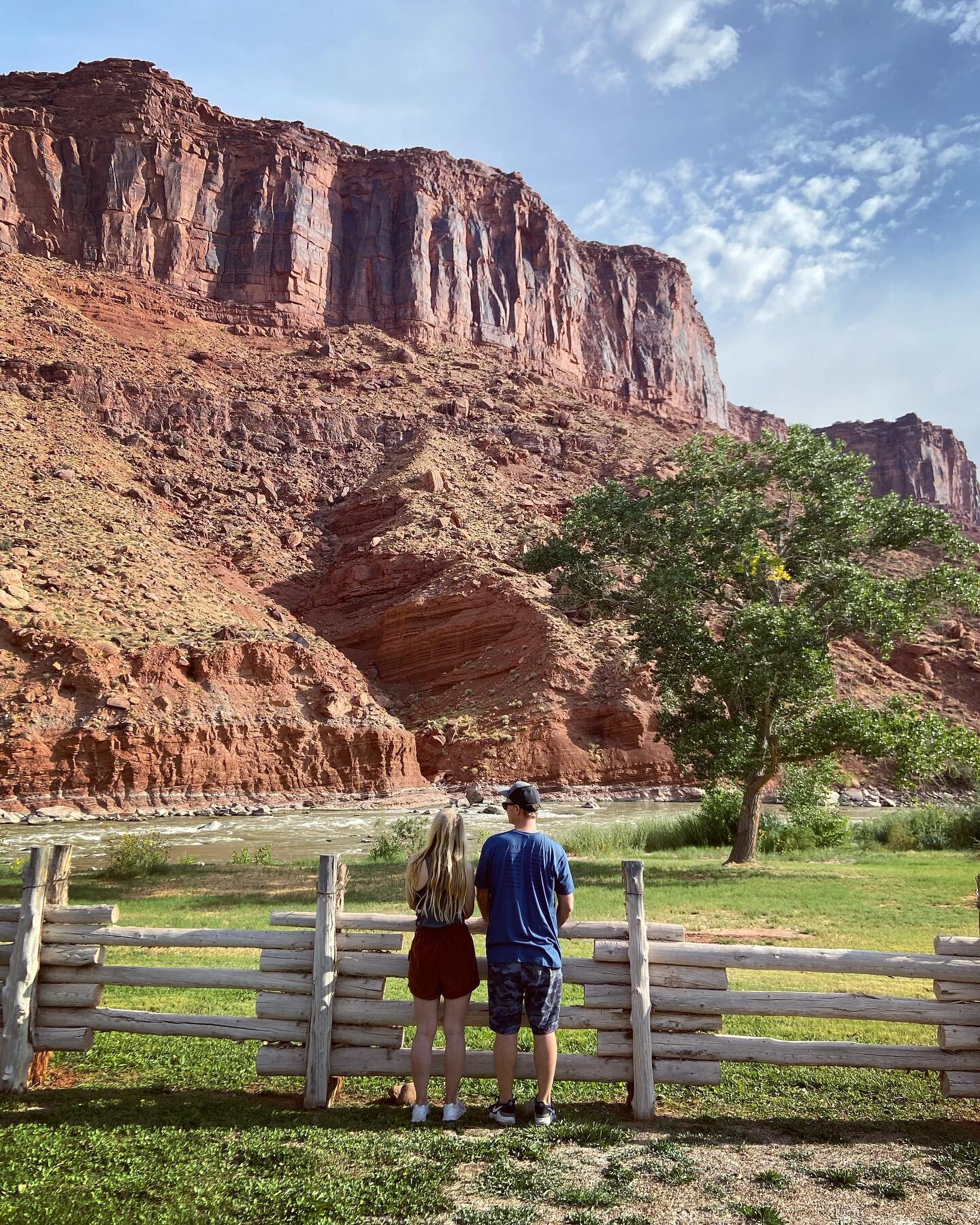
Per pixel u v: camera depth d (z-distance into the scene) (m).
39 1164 4.14
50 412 76.38
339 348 107.94
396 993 7.34
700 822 23.64
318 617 71.38
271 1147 4.34
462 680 61.41
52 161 102.31
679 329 153.12
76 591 51.56
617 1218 3.66
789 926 10.52
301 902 13.46
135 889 15.36
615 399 135.12
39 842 29.41
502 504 82.81
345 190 121.56
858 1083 5.38
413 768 53.59
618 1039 4.96
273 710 50.50
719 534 20.28
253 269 109.25
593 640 60.72
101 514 63.25
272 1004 5.17
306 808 46.81
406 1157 4.25
